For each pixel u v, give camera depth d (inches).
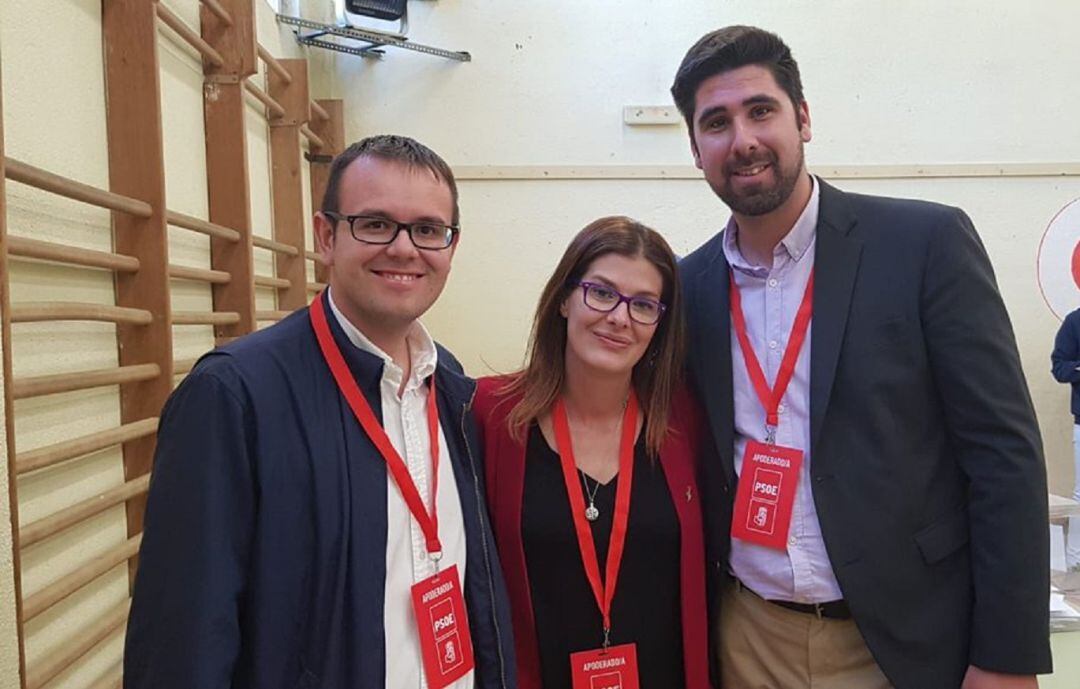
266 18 118.0
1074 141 149.9
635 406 54.8
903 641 46.0
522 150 147.9
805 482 48.3
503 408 54.2
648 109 146.9
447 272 41.1
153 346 67.5
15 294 53.0
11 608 42.9
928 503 46.8
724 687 54.6
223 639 33.0
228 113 91.0
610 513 51.7
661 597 51.8
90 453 59.3
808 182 51.0
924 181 150.2
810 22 147.7
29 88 55.2
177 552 33.4
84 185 57.3
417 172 39.2
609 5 146.9
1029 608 43.1
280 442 36.0
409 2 144.9
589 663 49.9
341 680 35.9
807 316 49.5
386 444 39.9
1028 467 43.4
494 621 44.1
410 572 40.0
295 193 118.3
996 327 45.0
